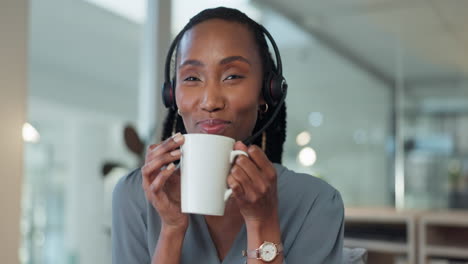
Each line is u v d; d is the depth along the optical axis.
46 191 3.07
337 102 4.57
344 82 4.58
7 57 2.42
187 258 0.85
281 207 0.88
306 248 0.86
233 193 0.65
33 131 2.83
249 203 0.70
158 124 3.43
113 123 3.44
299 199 0.88
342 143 4.54
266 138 1.03
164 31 3.48
